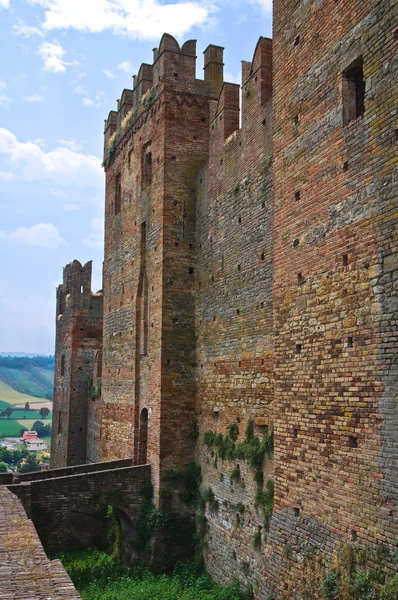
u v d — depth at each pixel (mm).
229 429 22266
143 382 28219
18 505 18875
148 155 30172
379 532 12148
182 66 27969
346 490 13258
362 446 12859
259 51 21656
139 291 29344
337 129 14453
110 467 27734
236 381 22125
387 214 12547
